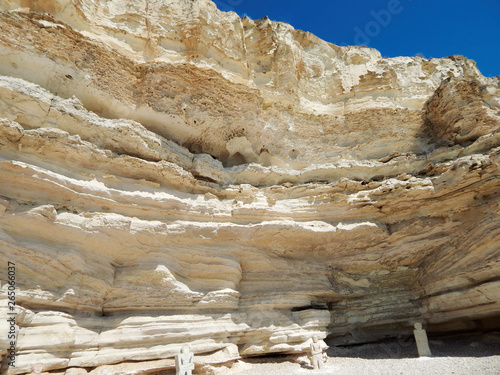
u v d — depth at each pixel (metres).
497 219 10.75
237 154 13.95
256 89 13.04
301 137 14.62
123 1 12.39
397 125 15.05
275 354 11.36
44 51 9.74
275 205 12.44
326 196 12.53
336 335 13.28
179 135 12.71
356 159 14.76
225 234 11.35
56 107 9.35
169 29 12.79
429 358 10.18
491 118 13.09
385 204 12.49
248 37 15.08
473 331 12.45
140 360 8.73
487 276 10.86
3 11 9.09
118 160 10.09
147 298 9.59
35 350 7.23
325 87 16.09
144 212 10.25
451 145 13.84
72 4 10.73
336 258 13.16
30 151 8.70
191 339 9.62
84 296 8.59
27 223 7.98
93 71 10.64
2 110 8.52
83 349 8.16
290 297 11.98
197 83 12.21
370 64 16.55
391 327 13.48
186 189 11.69
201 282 10.73
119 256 9.65
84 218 8.88
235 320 10.84
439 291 12.14
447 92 13.96
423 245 12.53
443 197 12.00
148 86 11.49
